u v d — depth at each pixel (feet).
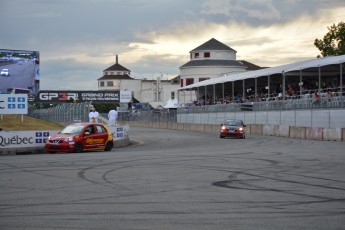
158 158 68.08
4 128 116.16
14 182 44.21
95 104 339.98
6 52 166.20
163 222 27.81
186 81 317.83
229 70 310.65
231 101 205.36
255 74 187.83
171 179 46.06
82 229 26.20
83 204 33.45
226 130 135.13
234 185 42.27
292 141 118.21
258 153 77.15
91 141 87.10
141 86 374.22
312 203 33.81
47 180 45.47
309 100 137.90
